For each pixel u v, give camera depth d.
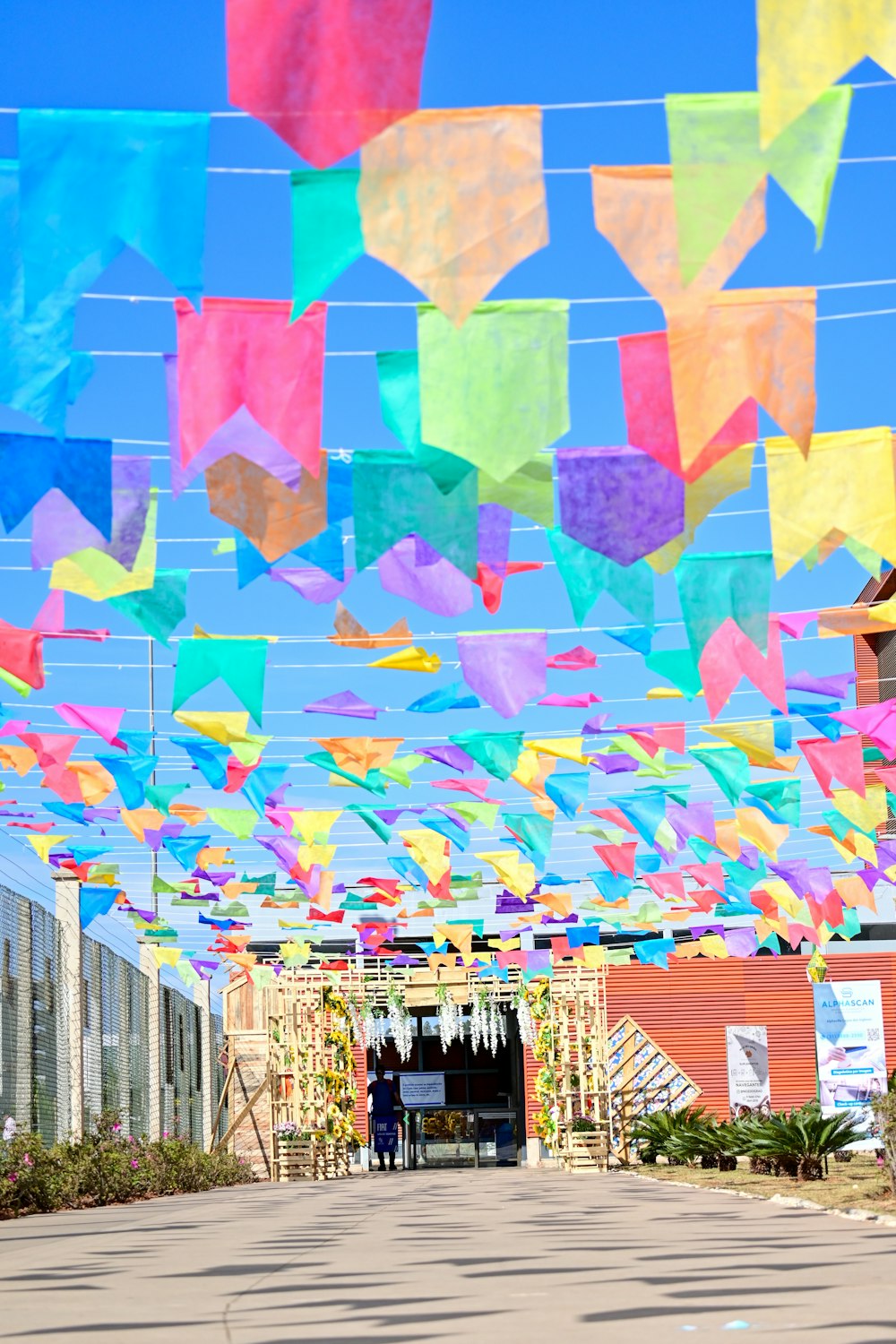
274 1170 22.86
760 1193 10.99
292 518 5.65
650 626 7.66
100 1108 15.98
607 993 24.81
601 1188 14.07
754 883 13.07
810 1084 24.19
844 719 9.15
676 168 4.20
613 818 10.62
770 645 7.81
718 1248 6.71
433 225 4.19
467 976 24.38
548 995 23.12
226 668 7.48
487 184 4.21
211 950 17.62
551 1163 25.02
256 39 3.92
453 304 4.18
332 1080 23.92
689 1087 21.78
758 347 4.82
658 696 9.31
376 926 17.19
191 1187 17.28
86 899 13.09
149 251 4.31
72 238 4.31
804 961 24.70
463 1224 9.21
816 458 5.68
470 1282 5.49
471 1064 27.89
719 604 6.62
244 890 14.41
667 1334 3.88
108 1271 6.46
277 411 4.84
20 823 12.00
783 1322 4.06
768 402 4.80
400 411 4.99
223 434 5.53
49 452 5.48
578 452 5.67
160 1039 19.25
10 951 12.87
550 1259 6.41
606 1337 3.86
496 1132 27.23
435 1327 4.20
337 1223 9.77
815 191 4.18
